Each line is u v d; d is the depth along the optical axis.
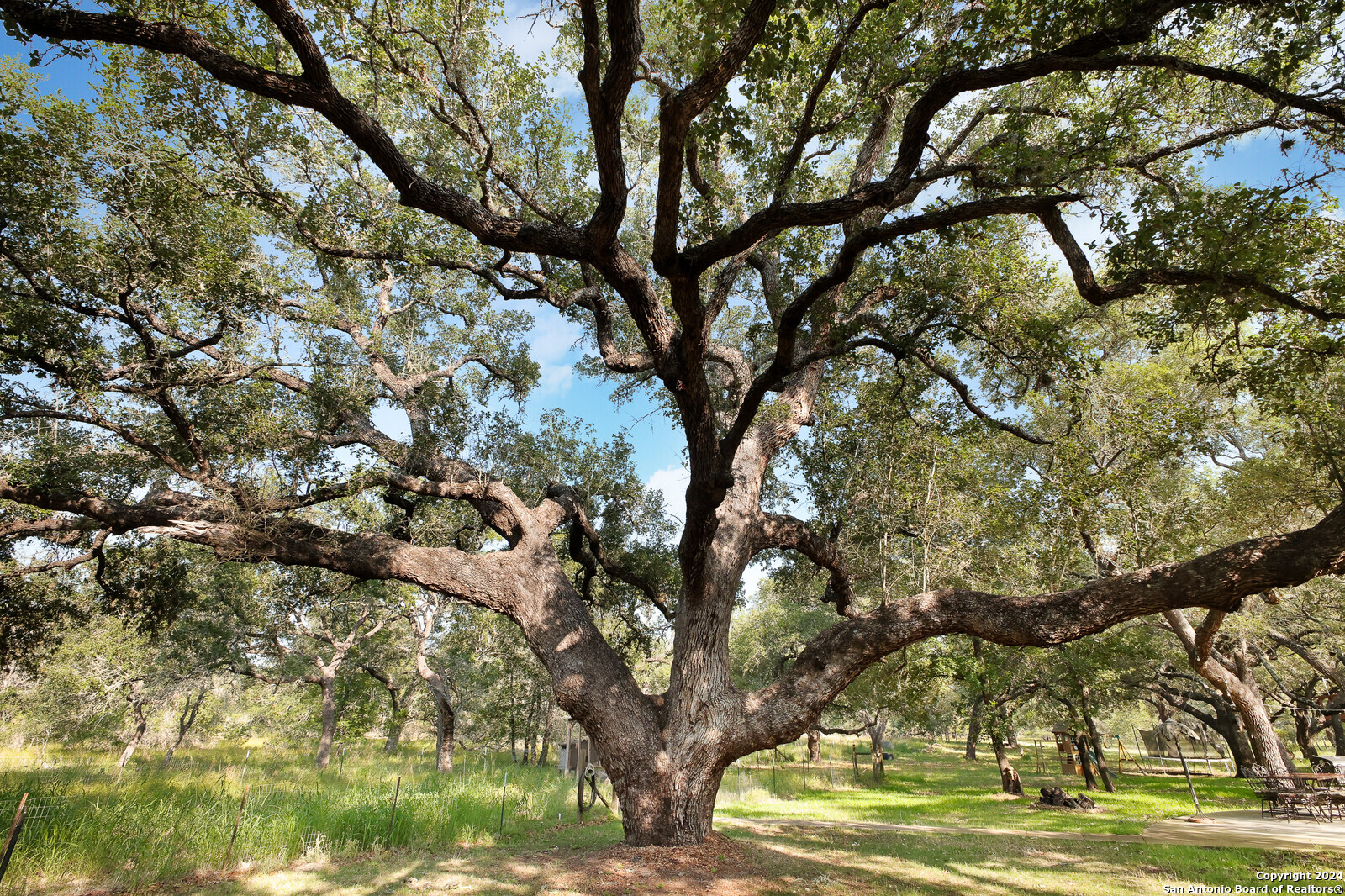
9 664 14.48
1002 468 16.23
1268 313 8.16
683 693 9.27
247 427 9.21
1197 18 5.89
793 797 19.02
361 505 14.05
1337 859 8.54
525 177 10.89
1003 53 6.54
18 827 5.53
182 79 8.58
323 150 10.15
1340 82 6.07
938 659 12.48
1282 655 26.77
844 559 12.01
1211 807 15.78
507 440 13.01
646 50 10.82
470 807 10.91
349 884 7.07
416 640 26.42
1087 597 8.38
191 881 7.09
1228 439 17.53
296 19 5.02
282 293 10.92
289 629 24.88
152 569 13.56
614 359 11.27
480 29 9.17
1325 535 7.31
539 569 10.80
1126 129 7.94
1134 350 16.28
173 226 9.15
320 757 24.09
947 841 10.48
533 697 25.72
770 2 4.63
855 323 9.63
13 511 11.45
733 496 10.73
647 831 8.71
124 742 24.89
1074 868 8.35
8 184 8.18
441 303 14.17
